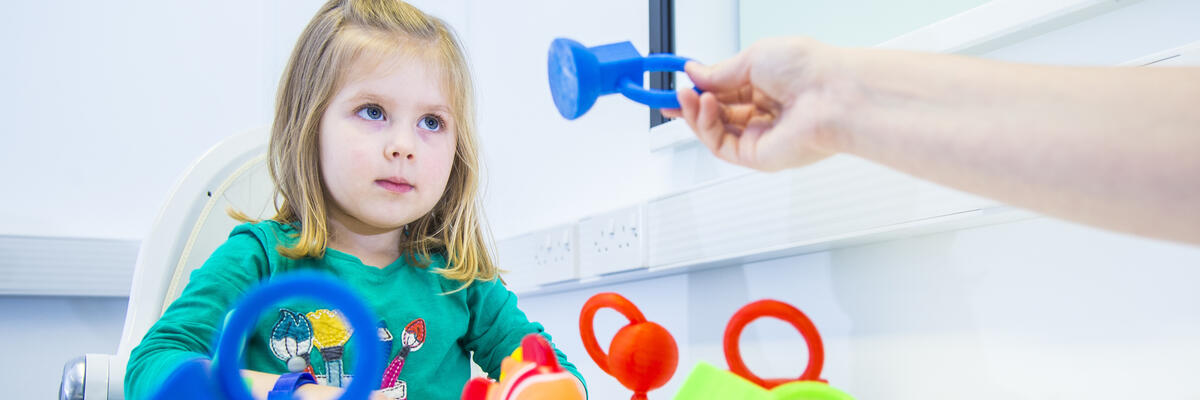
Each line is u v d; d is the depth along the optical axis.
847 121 0.41
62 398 0.79
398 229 0.86
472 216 0.91
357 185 0.75
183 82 1.79
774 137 0.46
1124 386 0.66
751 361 1.03
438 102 0.80
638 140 1.26
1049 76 0.35
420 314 0.82
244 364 0.71
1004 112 0.35
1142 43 0.67
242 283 0.74
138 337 0.89
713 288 1.08
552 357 0.47
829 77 0.42
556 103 0.52
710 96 0.49
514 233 1.59
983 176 0.36
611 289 1.29
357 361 0.36
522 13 1.64
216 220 1.00
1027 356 0.73
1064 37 0.72
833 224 0.83
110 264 1.63
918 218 0.74
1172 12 0.65
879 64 0.40
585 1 1.45
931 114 0.37
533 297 1.50
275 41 1.85
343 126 0.76
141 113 1.75
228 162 1.03
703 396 0.42
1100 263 0.68
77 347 1.62
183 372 0.36
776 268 1.00
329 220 0.82
